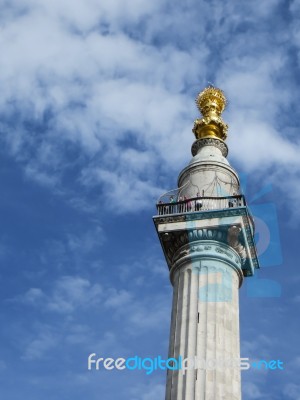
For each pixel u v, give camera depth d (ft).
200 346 110.32
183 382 107.24
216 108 148.87
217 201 126.41
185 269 121.08
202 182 131.44
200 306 115.24
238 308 119.34
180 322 114.62
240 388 108.99
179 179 136.36
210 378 106.83
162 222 125.49
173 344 112.98
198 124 145.89
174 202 127.65
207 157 135.74
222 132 145.79
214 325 112.78
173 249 125.29
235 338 113.80
